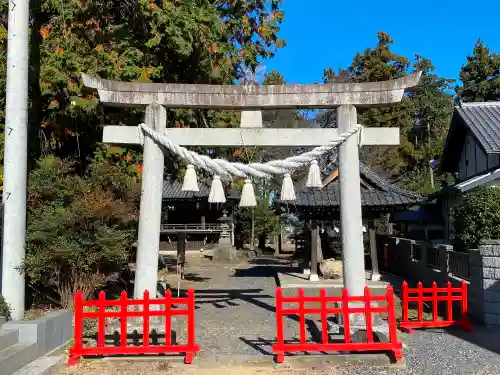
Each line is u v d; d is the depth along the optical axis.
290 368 6.25
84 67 10.61
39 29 11.10
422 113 35.09
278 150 22.58
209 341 7.86
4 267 7.52
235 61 13.11
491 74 28.83
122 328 6.44
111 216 8.82
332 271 13.95
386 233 22.28
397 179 28.45
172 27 11.11
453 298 8.48
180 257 17.16
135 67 10.83
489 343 7.55
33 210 8.66
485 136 14.64
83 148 12.29
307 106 8.07
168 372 6.09
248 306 11.27
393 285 13.97
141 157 11.31
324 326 6.53
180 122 12.03
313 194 13.61
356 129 7.80
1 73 9.73
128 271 11.76
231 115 12.63
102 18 11.34
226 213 29.20
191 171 8.02
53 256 8.01
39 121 11.09
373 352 6.64
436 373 6.07
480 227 10.52
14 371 5.74
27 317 7.75
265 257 27.80
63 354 6.60
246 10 13.97
